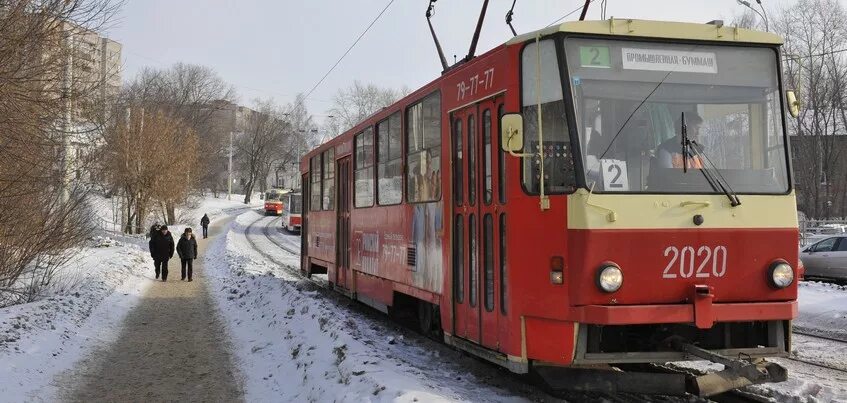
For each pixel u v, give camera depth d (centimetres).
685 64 595
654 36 591
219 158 9175
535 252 586
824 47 4194
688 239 558
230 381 788
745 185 584
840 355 882
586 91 572
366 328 1059
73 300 1261
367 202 1113
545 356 576
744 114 599
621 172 563
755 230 572
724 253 563
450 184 755
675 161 575
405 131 922
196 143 4681
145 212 3822
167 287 1792
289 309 1174
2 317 973
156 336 1073
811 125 4319
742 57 609
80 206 1488
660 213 557
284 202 5172
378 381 606
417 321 1089
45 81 1043
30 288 1324
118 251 2525
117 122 3469
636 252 549
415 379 635
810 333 1104
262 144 9169
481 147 684
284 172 11269
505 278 630
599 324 548
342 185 1296
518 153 589
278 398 710
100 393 729
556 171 573
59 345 911
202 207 6962
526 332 597
